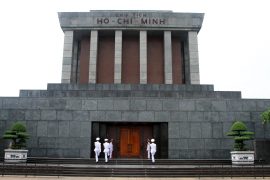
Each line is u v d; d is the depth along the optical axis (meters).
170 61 36.97
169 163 25.12
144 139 29.38
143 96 31.22
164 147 28.44
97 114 28.84
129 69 38.34
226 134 26.52
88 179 18.67
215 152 28.25
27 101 29.16
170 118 28.86
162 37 39.56
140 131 29.53
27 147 28.14
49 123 28.62
